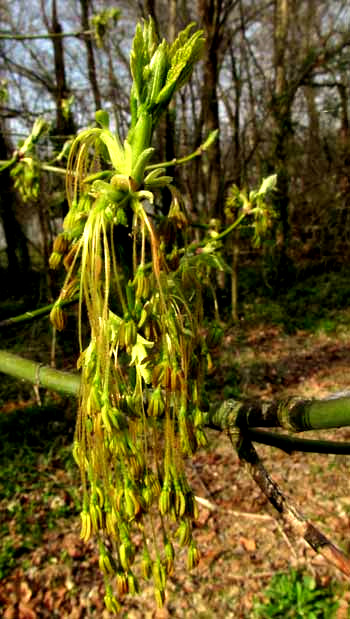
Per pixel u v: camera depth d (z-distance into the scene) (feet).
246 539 15.42
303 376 24.72
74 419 21.50
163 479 3.14
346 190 36.09
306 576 13.61
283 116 33.83
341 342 28.12
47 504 16.97
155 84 3.11
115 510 3.09
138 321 2.99
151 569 3.15
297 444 4.25
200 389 3.28
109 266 2.94
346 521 15.53
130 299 3.01
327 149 36.70
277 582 13.75
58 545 15.48
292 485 17.42
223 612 13.21
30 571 14.62
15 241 41.52
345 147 35.17
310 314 31.53
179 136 30.32
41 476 18.21
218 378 24.61
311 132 37.37
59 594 13.99
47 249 27.48
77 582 14.34
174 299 3.27
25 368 4.23
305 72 33.40
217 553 14.97
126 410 3.09
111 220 3.03
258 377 24.68
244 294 34.96
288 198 34.78
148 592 13.84
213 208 29.58
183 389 3.00
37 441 20.08
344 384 23.47
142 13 22.82
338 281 35.29
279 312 31.73
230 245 29.60
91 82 28.09
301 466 18.30
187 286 3.52
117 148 3.20
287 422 3.01
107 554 3.19
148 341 3.17
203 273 3.79
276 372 25.12
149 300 3.07
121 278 3.23
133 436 3.12
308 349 27.53
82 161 3.25
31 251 51.60
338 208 35.91
